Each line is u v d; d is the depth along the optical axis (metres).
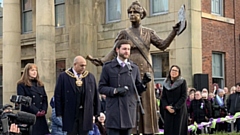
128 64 6.32
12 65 18.92
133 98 6.25
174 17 17.22
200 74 16.19
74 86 6.86
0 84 24.53
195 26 16.84
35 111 7.77
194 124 11.62
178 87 8.76
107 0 19.72
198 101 12.27
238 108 13.26
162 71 17.73
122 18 18.91
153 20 17.94
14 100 5.77
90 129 6.94
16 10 19.27
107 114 6.21
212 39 17.73
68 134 6.83
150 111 6.86
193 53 16.66
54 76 16.92
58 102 6.92
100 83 6.28
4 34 19.17
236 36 19.00
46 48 16.69
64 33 20.77
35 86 8.00
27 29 23.05
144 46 7.02
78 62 6.92
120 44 6.30
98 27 19.83
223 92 14.33
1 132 4.54
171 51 17.19
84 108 6.88
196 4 16.98
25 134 5.35
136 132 6.78
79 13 20.02
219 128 13.13
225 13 18.70
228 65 18.53
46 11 16.80
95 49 19.84
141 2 18.36
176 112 8.71
